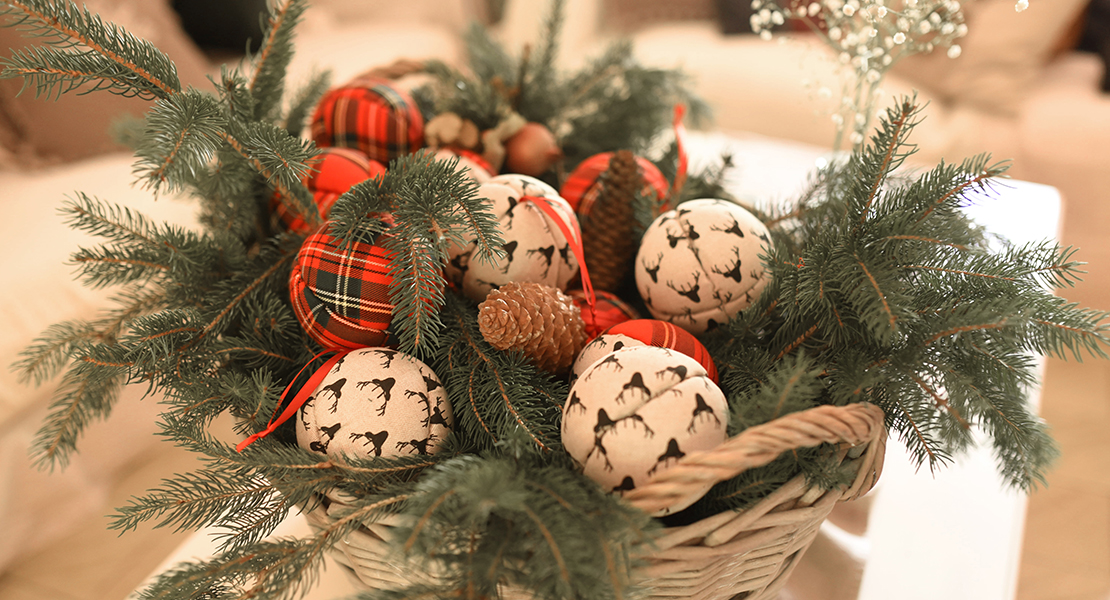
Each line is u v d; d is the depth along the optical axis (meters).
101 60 0.61
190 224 1.15
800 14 0.84
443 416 0.64
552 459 0.61
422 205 0.62
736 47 1.96
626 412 0.59
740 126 1.91
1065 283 0.63
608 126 0.91
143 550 1.24
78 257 0.67
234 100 0.66
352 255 0.64
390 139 0.78
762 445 0.55
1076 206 1.63
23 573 1.20
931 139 1.62
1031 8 1.57
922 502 0.78
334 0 2.18
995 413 0.62
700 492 0.57
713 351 0.69
